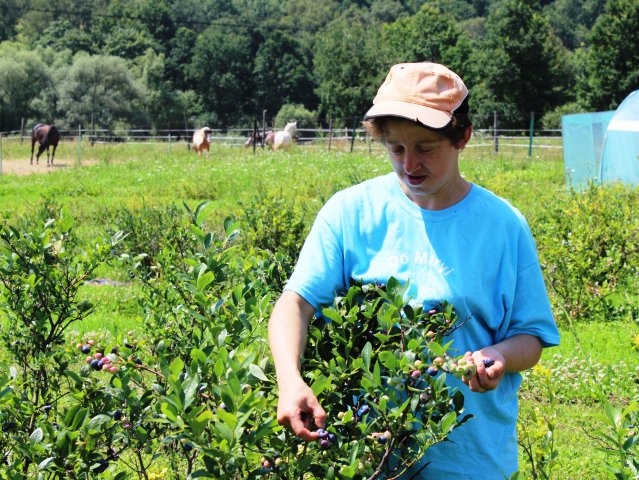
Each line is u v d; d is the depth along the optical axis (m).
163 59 100.62
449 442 2.43
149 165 29.11
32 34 115.06
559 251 8.95
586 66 62.38
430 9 76.69
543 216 11.67
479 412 2.46
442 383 2.15
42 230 3.79
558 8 136.38
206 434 2.22
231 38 104.25
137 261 4.05
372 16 136.38
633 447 2.76
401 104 2.30
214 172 24.73
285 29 119.06
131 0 117.69
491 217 2.49
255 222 9.46
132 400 2.62
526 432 3.48
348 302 2.43
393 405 2.30
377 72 76.81
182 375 2.29
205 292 3.01
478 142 37.56
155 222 10.87
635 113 18.84
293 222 9.40
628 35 58.94
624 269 9.60
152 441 2.88
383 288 2.46
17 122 71.00
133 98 75.38
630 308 8.41
